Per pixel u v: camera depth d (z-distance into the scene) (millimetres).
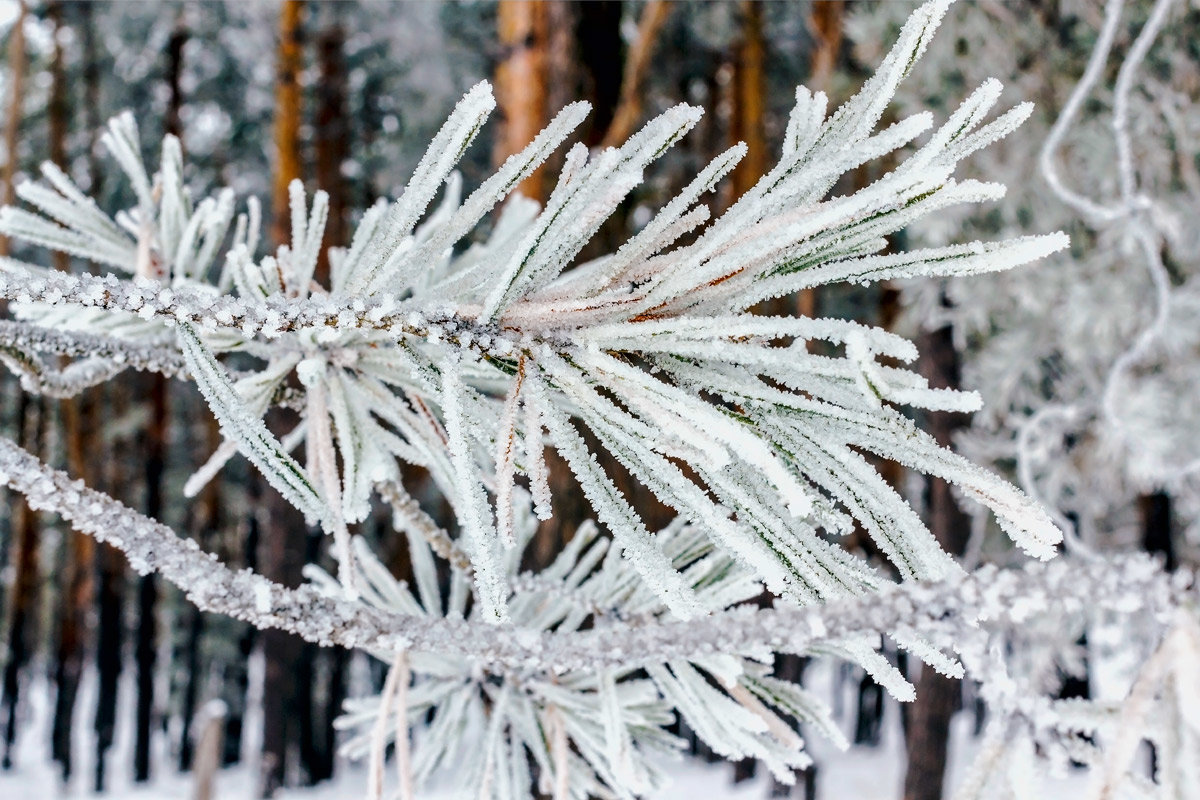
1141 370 2916
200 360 466
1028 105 444
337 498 511
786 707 562
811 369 447
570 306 472
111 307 461
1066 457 3102
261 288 525
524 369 471
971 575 424
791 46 5969
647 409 458
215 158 7199
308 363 510
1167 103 2598
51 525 7207
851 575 467
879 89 462
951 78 2938
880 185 439
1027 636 2758
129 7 6293
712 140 6359
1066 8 2781
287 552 4727
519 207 601
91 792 6797
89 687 10297
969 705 8102
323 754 6879
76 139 6871
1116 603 410
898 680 451
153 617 7023
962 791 414
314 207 548
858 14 3115
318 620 470
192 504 7438
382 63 6953
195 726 7496
